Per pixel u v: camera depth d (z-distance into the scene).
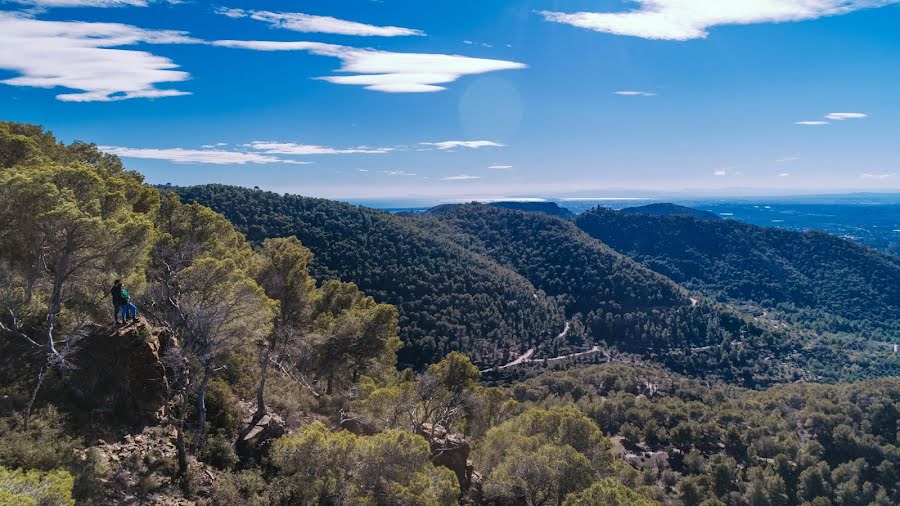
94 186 21.62
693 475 70.62
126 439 17.38
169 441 18.41
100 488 14.71
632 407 89.81
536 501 26.33
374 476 19.36
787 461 72.25
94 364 18.09
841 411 89.81
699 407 93.56
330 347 33.88
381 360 37.19
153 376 19.09
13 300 18.02
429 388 33.66
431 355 102.50
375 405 27.42
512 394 91.75
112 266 20.56
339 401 31.33
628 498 22.12
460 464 26.48
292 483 18.50
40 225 17.47
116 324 19.25
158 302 24.58
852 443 79.38
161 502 15.76
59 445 15.18
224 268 23.62
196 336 20.11
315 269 104.19
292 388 30.42
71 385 17.47
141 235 20.84
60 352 17.34
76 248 18.42
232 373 27.06
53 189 18.12
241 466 20.05
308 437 19.39
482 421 38.84
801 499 67.00
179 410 20.55
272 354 29.00
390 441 20.34
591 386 106.81
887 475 72.44
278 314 30.55
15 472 10.87
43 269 18.83
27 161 26.91
